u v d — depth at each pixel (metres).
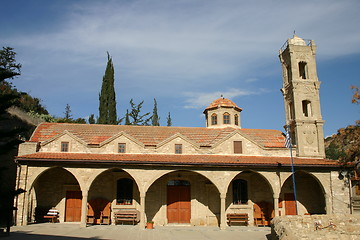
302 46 33.47
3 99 15.57
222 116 34.94
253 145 30.02
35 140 29.12
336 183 27.77
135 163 25.20
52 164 24.97
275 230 19.45
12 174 30.16
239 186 29.36
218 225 27.98
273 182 26.72
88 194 27.61
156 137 31.38
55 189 27.80
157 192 28.17
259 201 28.95
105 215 27.16
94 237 20.16
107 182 28.09
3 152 15.55
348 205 27.47
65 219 27.42
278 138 33.41
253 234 23.25
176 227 26.53
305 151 30.42
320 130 31.19
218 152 29.44
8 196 16.02
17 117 38.03
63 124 32.38
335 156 44.88
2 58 47.38
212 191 28.61
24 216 24.39
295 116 31.27
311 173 27.66
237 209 28.61
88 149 28.17
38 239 18.33
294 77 32.34
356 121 28.22
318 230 20.81
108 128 32.47
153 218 27.66
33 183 24.66
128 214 26.89
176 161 25.55
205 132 32.97
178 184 28.91
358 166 28.28
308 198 29.84
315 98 32.19
